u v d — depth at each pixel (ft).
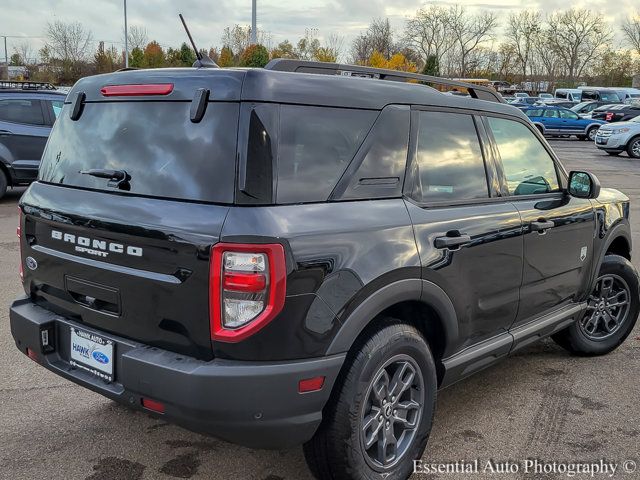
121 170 9.25
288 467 10.57
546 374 14.75
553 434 11.89
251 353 8.02
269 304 7.93
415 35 221.25
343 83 9.46
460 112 11.33
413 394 10.08
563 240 13.25
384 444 9.60
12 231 28.66
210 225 8.02
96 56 145.59
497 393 13.66
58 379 13.73
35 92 35.60
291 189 8.45
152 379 8.31
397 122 9.96
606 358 15.83
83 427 11.72
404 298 9.41
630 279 15.85
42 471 10.28
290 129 8.57
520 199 12.37
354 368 8.90
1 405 12.46
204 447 11.14
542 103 125.29
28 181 35.86
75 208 9.47
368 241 8.92
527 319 12.78
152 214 8.52
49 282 10.09
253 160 8.15
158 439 11.37
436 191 10.55
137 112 9.33
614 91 146.20
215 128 8.41
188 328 8.27
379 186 9.55
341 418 8.84
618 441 11.68
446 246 10.06
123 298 8.89
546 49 249.14
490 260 11.14
